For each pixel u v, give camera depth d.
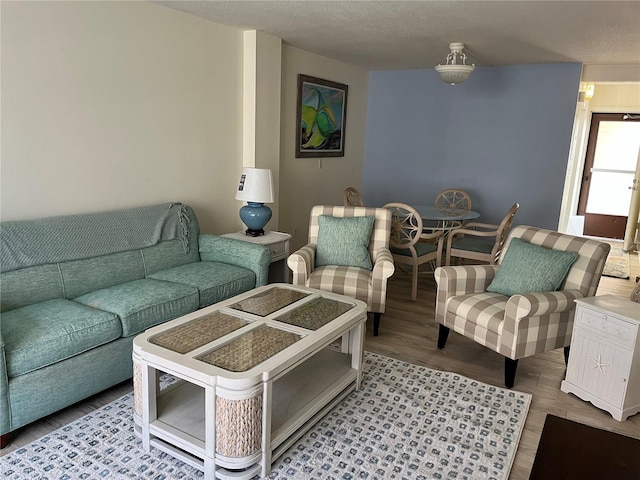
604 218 8.13
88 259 2.91
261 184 3.88
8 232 2.55
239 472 1.93
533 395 2.75
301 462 2.08
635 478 1.40
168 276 3.19
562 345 2.89
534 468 1.43
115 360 2.51
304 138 5.38
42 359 2.15
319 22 3.82
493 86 5.84
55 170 2.93
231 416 1.84
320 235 3.69
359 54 5.25
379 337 3.49
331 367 2.67
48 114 2.85
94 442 2.17
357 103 6.38
